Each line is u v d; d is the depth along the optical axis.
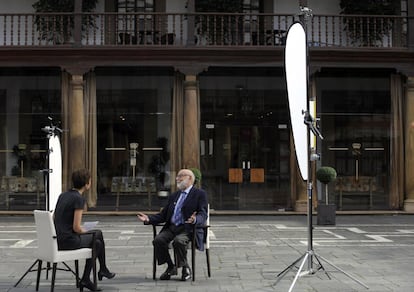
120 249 11.08
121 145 18.20
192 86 17.70
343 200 18.53
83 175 7.47
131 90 18.28
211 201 18.30
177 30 19.11
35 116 18.19
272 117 18.48
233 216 17.70
